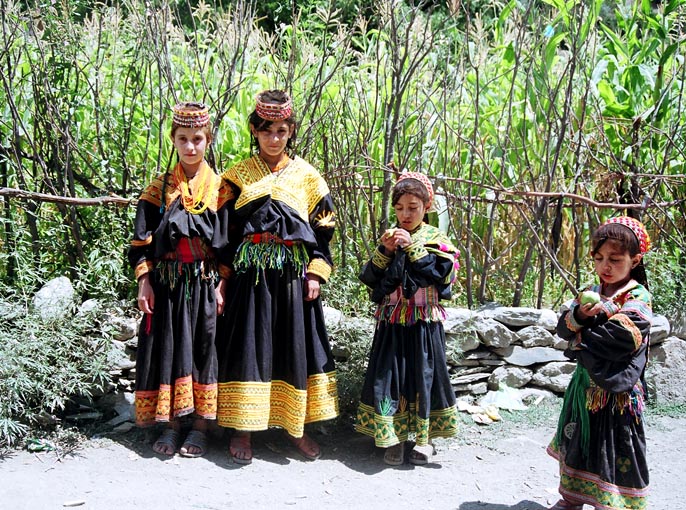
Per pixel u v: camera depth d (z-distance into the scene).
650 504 3.33
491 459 3.81
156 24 4.51
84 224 4.50
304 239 3.61
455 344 4.38
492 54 6.31
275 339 3.69
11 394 3.66
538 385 4.61
